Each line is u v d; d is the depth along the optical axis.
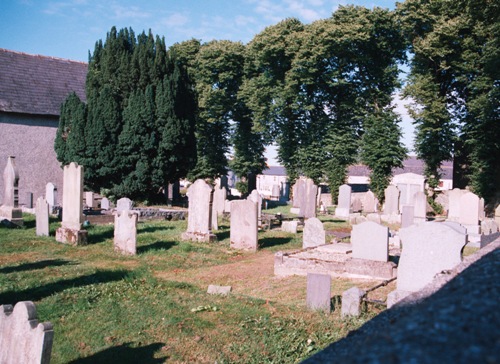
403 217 22.23
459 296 3.00
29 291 10.79
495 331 2.28
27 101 31.78
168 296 10.88
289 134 44.34
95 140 28.75
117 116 29.22
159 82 30.33
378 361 2.14
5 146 30.73
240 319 9.28
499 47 29.56
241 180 55.72
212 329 8.76
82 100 34.19
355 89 41.88
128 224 16.19
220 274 13.92
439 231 9.69
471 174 37.66
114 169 29.36
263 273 14.04
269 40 41.50
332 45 38.88
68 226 17.94
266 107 42.88
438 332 2.37
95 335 8.39
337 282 12.50
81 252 16.20
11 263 13.98
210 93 43.09
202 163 45.41
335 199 42.16
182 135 31.09
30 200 28.11
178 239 19.09
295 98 41.59
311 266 13.55
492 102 31.64
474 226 24.03
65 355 7.54
